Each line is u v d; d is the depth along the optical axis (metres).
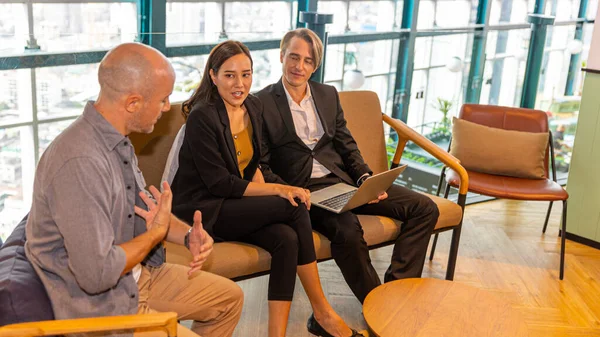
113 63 1.62
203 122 2.36
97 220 1.54
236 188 2.38
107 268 1.55
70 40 2.61
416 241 2.74
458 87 4.36
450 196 4.37
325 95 2.88
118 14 3.27
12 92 2.50
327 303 2.48
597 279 3.38
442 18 4.43
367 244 2.69
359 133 3.17
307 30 2.73
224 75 2.39
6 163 2.57
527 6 4.77
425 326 2.06
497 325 2.09
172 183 2.46
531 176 3.50
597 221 3.75
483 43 4.36
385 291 2.26
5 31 2.92
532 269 3.43
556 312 3.00
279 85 2.77
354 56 3.80
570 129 4.72
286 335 2.61
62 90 2.64
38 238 1.61
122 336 1.67
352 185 2.87
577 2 4.94
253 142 2.53
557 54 4.88
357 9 4.17
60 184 1.53
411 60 4.05
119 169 1.69
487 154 3.51
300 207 2.40
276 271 2.33
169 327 1.53
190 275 1.90
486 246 3.68
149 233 1.71
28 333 1.41
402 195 2.79
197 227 1.87
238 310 2.10
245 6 3.71
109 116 1.65
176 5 3.41
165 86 1.68
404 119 4.18
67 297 1.60
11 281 1.54
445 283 2.34
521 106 4.85
